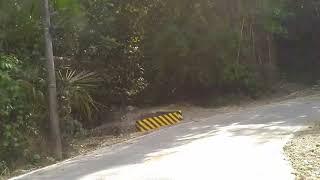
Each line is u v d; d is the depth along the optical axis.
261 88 22.25
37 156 11.45
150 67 20.14
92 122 15.68
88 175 9.45
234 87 21.64
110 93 17.45
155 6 19.89
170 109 19.02
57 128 11.98
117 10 18.17
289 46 27.94
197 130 14.23
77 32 14.77
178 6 20.27
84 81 14.13
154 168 9.45
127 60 18.81
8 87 11.16
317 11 27.89
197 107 19.95
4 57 11.60
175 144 12.16
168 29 19.78
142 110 18.91
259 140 11.70
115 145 12.88
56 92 12.52
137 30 19.33
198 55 20.78
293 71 27.81
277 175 8.13
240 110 18.42
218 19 21.03
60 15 13.78
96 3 16.33
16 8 12.66
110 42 16.53
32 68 12.38
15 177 10.05
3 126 11.05
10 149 11.12
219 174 8.51
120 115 17.34
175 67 20.73
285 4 24.34
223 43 21.02
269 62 23.27
